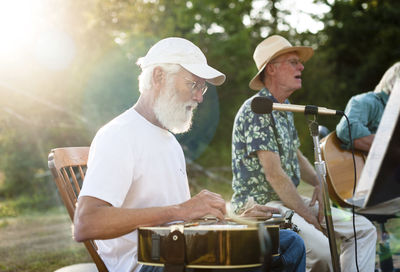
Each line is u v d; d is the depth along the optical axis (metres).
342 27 19.86
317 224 3.10
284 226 2.46
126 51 13.59
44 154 11.90
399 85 1.77
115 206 2.03
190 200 2.04
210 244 1.84
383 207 3.43
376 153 1.77
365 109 3.89
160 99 2.28
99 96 12.92
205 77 2.26
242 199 3.27
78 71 12.73
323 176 2.41
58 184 2.23
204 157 15.62
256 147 3.15
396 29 19.31
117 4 14.25
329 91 19.02
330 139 3.96
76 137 12.13
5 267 4.63
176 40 2.33
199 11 16.92
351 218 3.19
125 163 2.11
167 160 2.29
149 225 1.97
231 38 16.94
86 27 13.12
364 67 19.34
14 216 9.34
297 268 2.20
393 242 3.96
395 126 1.70
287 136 3.30
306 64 19.03
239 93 17.34
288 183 3.11
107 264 2.21
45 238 6.25
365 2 20.19
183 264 1.85
